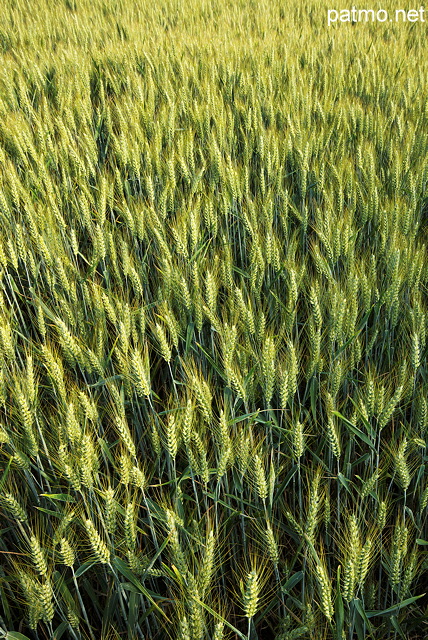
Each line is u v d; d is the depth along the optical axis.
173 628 2.55
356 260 4.65
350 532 2.25
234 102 8.09
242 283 4.24
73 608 2.46
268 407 3.15
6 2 16.97
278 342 3.63
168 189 5.16
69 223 5.55
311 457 3.69
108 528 2.44
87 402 2.85
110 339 4.18
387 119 7.23
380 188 5.57
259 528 2.87
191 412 2.66
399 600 2.48
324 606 2.14
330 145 6.81
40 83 8.77
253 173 6.43
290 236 5.57
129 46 10.86
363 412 2.90
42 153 6.34
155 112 8.12
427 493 2.82
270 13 15.57
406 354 3.82
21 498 2.93
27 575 2.34
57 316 4.04
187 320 4.13
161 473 3.15
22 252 4.23
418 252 4.09
